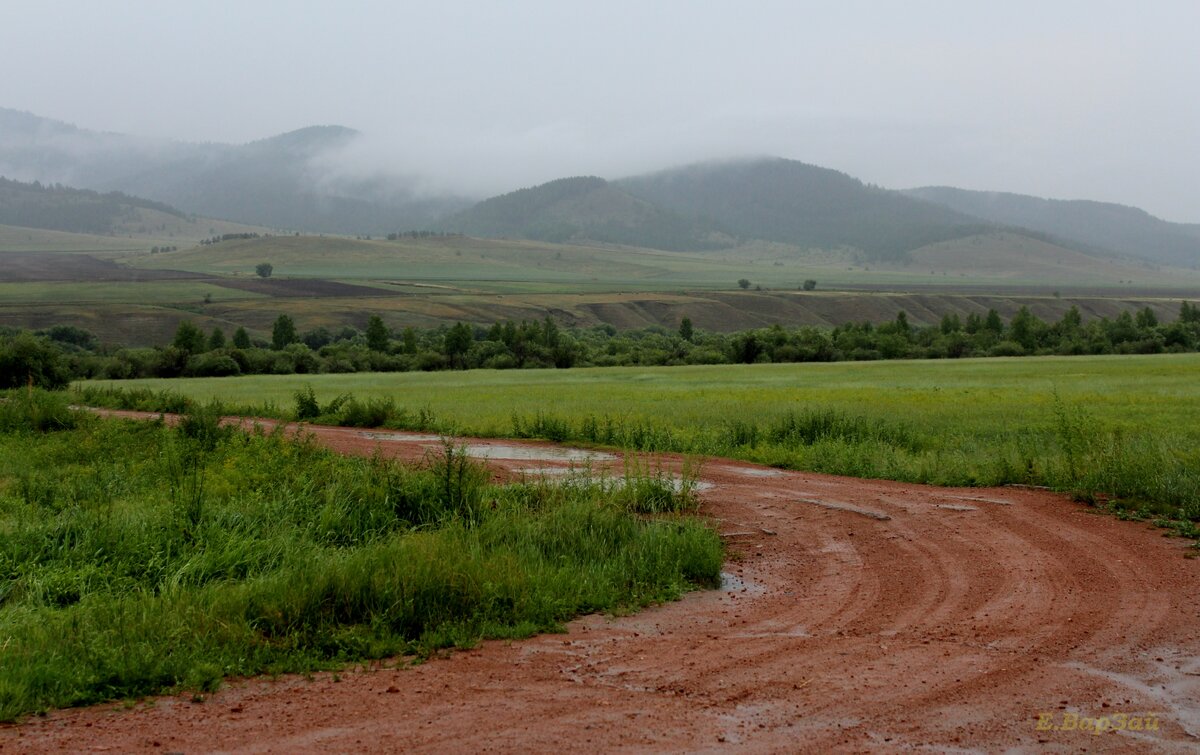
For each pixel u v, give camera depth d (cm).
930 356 10594
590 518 1161
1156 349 10562
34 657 686
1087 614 848
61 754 547
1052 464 1619
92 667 675
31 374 4428
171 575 918
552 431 2494
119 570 948
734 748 550
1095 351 10631
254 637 752
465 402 3962
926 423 2634
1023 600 903
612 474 1727
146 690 662
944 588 960
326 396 4597
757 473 1797
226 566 965
